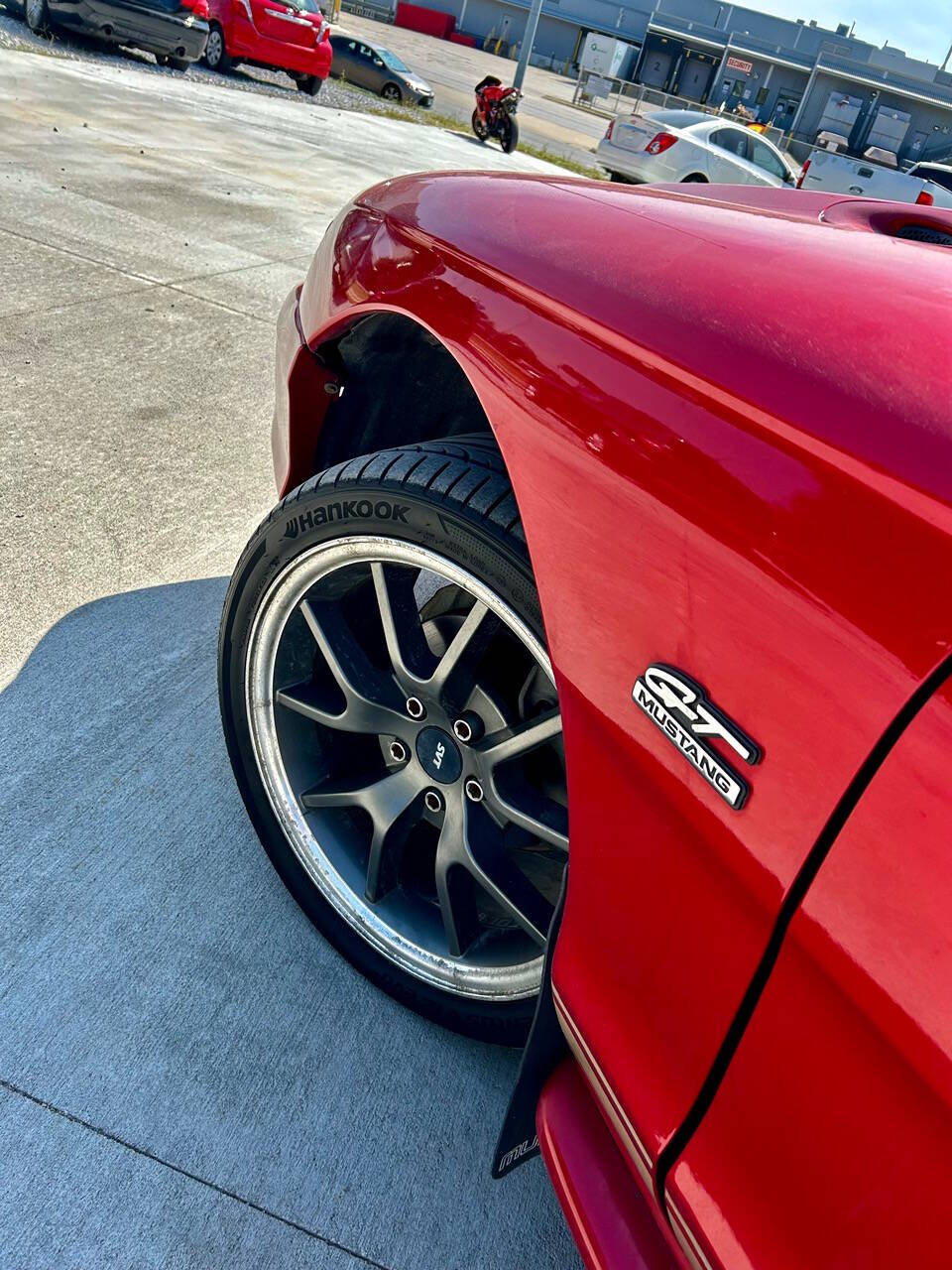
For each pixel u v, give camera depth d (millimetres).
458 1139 1439
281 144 9500
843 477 749
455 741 1349
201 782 1946
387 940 1526
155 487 2938
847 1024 708
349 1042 1539
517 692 1411
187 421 3396
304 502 1358
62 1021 1477
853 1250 700
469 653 1301
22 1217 1245
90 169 6582
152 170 7012
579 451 961
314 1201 1329
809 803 732
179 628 2352
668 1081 889
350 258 1418
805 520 765
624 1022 944
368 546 1313
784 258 1007
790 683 755
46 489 2797
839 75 51469
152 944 1618
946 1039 633
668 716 859
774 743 763
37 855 1724
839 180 15414
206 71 13297
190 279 4867
